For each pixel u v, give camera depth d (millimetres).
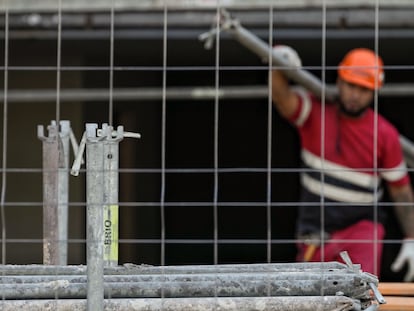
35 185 20125
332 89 14664
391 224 19906
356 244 13938
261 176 25672
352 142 14422
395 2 16281
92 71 19766
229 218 25734
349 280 7316
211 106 25547
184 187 25688
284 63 14031
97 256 6910
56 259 8695
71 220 18578
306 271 7820
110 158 7875
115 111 21672
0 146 20109
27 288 7273
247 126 25703
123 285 7301
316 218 14359
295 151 25391
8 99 18766
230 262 23688
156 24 16547
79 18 16578
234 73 22219
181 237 25234
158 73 22375
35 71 19438
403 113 23312
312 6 16422
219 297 7293
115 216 8016
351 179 14289
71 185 18641
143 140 23266
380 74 14547
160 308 7137
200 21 16422
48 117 19938
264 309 7152
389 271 20328
